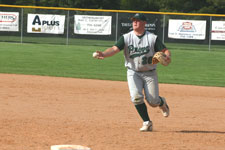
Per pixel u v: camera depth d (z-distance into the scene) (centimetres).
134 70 1928
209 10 11531
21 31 7244
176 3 11938
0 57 5206
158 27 6975
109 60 5303
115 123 2131
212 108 2675
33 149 1580
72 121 2142
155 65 1917
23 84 3391
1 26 7300
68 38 7275
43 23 7262
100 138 1784
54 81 3616
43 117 2219
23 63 4753
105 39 7150
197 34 6888
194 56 5994
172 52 6438
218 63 5322
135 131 1955
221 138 1862
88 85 3472
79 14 7525
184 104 2788
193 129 2047
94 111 2450
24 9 7512
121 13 7081
